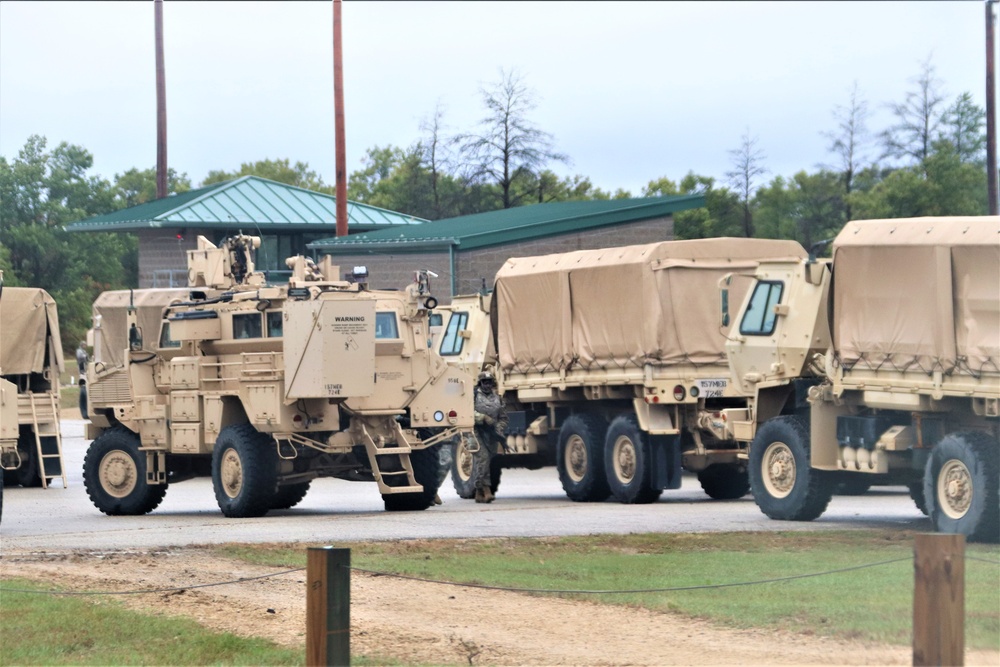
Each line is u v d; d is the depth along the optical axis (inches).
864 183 5570.9
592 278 2306.8
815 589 1190.9
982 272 1510.8
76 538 1643.7
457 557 1435.8
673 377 2194.9
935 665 760.3
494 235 3548.2
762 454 1841.8
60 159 5147.6
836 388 1696.6
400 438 2011.6
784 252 2273.6
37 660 995.9
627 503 2203.5
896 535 1545.3
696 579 1256.8
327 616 804.6
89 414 2177.7
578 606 1172.5
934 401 1576.0
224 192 4495.6
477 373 2628.0
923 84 5073.8
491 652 1000.2
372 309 1907.0
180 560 1438.2
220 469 1968.5
